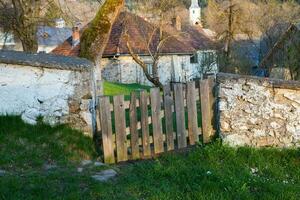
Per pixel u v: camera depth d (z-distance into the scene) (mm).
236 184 5750
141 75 35188
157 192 5453
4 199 5090
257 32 35000
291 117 7438
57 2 18297
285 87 7355
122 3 12953
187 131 7605
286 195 5562
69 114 7512
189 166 6516
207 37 47156
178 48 38781
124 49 34156
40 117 7457
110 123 7086
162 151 7398
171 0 26219
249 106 7465
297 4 33875
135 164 6738
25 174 5980
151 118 7344
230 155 7016
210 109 7695
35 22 19672
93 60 12375
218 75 7512
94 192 5391
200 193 5445
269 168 6691
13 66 7414
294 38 28094
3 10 19906
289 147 7453
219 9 34719
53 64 7398
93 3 18547
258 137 7488
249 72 35188
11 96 7449
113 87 23625
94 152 7227
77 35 37062
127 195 5398
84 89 7527
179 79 39250
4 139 6891
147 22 36938
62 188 5527
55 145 6910
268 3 34000
